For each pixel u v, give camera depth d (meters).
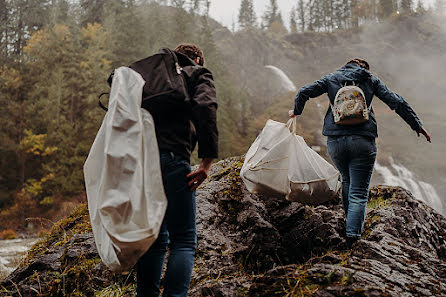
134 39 39.81
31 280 2.71
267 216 3.06
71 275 2.66
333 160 2.84
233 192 3.21
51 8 42.31
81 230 3.32
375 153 2.73
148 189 1.49
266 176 2.76
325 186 2.78
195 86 1.78
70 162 26.50
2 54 36.72
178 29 47.94
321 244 2.88
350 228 2.60
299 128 45.00
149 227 1.43
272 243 2.86
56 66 32.91
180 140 1.70
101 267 2.70
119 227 1.42
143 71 1.80
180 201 1.68
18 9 41.75
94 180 1.63
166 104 1.69
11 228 21.17
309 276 1.82
